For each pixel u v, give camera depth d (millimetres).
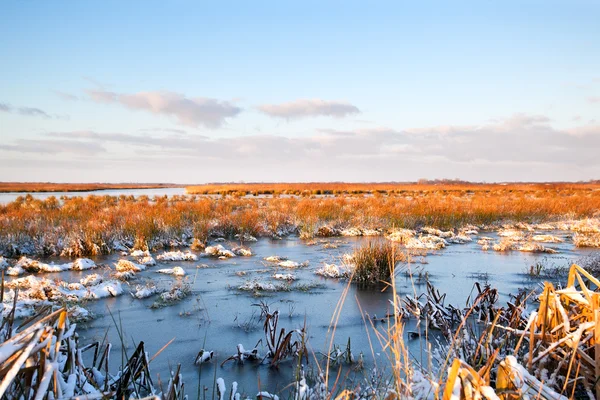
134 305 8414
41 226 16781
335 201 31016
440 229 22156
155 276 11008
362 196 53438
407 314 7301
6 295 8234
